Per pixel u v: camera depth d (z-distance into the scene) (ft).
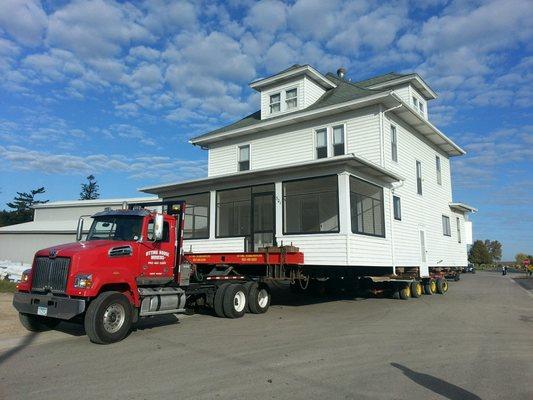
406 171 65.51
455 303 53.93
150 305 30.81
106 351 25.25
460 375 20.67
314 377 20.07
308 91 70.79
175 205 35.58
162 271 32.63
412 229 65.05
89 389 18.20
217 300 39.37
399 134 65.00
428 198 73.26
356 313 43.14
